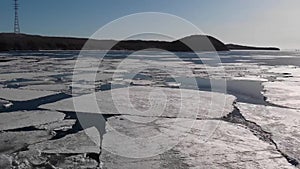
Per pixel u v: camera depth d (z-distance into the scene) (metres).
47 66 19.22
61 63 21.67
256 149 4.87
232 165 4.26
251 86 12.24
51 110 7.19
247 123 6.44
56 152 4.64
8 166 4.13
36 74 14.72
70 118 6.55
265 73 17.55
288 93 10.30
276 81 13.68
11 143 5.00
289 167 4.21
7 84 11.45
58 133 5.58
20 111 7.11
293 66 23.52
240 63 26.55
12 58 27.34
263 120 6.64
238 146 4.99
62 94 9.41
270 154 4.67
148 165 4.23
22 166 4.15
